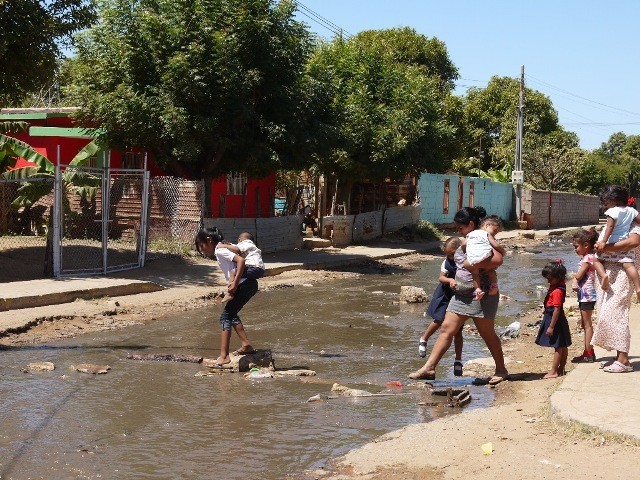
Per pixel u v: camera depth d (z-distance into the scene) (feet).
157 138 65.00
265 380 29.17
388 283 62.75
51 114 75.00
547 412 22.48
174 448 21.07
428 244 99.81
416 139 91.71
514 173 151.94
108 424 23.13
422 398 26.61
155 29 63.41
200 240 30.96
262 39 65.05
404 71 105.40
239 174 79.82
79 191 69.10
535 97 198.08
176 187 67.51
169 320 41.68
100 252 61.46
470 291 28.12
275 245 76.64
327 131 69.46
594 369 26.78
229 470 19.39
